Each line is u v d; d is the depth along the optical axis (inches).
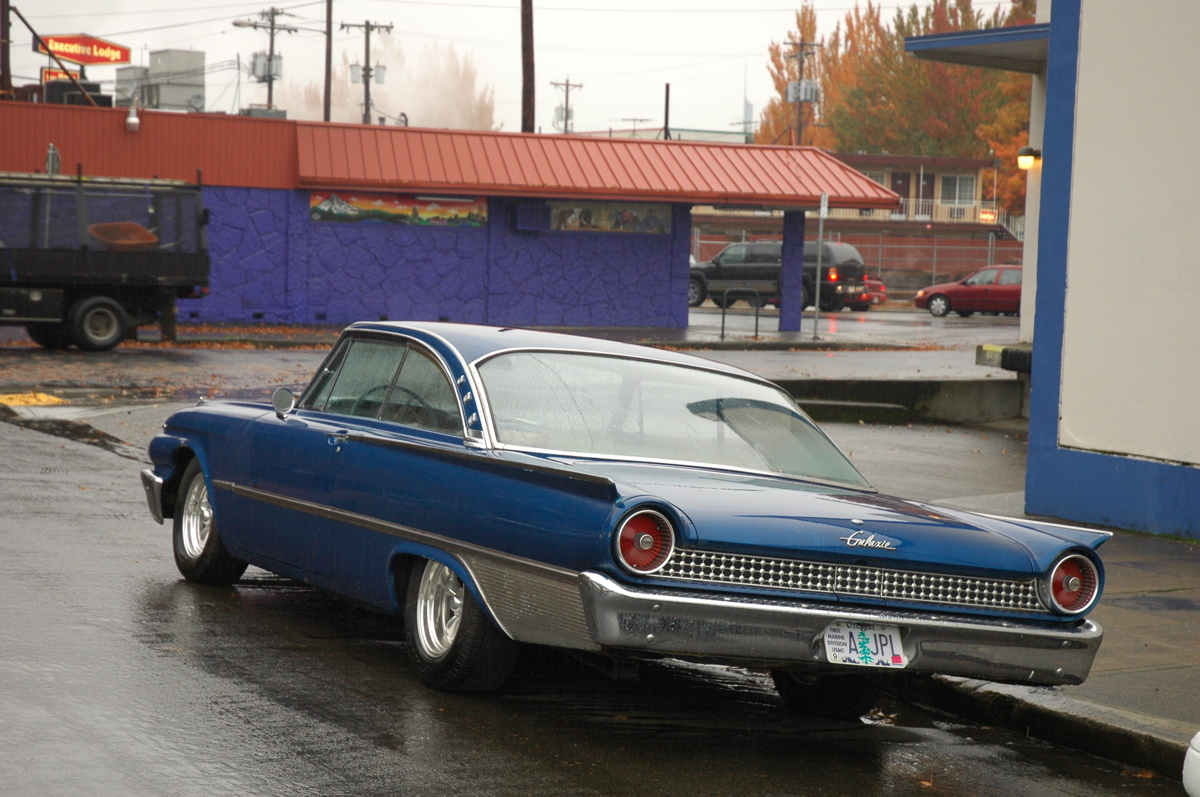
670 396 240.7
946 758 222.2
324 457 253.6
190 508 309.3
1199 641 289.7
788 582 195.9
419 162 1267.2
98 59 2153.1
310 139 1244.5
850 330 1451.8
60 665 232.2
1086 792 208.5
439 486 221.3
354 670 241.6
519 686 239.6
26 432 567.5
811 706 244.2
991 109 3321.9
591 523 190.7
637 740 213.6
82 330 925.8
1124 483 433.4
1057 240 454.9
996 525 219.1
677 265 1366.9
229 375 821.9
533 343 243.9
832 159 1390.3
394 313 1284.4
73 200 916.6
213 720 207.2
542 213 1309.1
